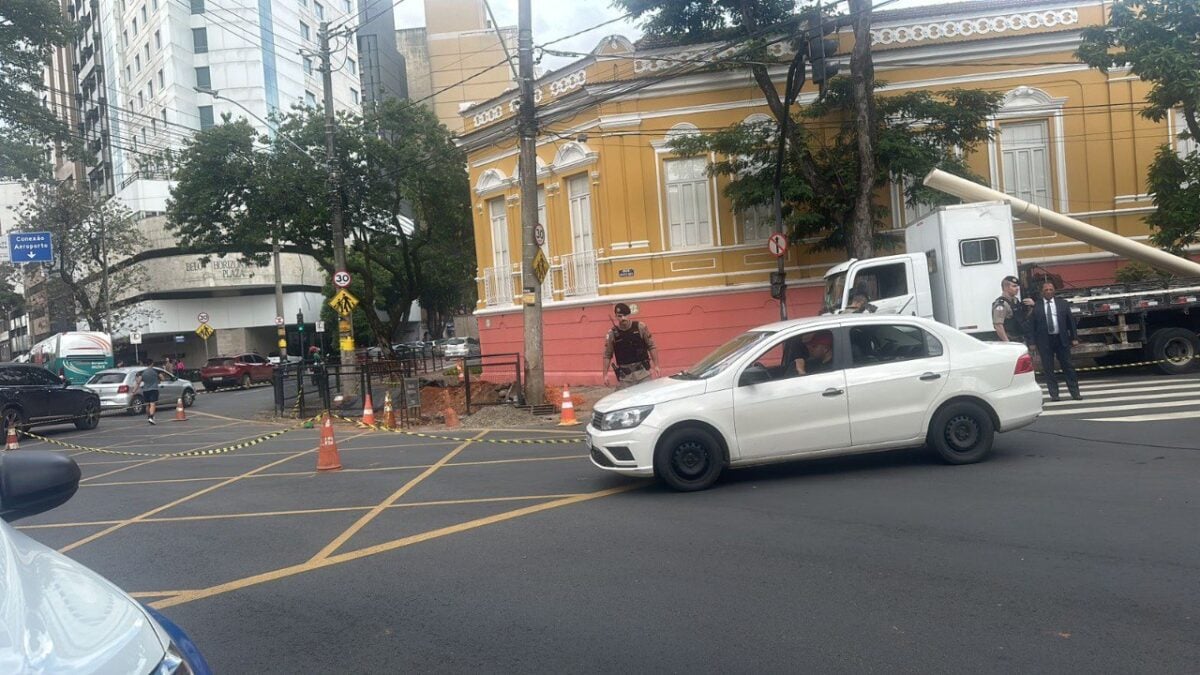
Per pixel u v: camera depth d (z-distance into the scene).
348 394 22.94
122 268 47.25
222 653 5.08
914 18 21.67
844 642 4.74
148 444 18.11
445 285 46.19
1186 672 4.20
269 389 39.50
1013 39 21.50
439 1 73.38
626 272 21.66
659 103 21.50
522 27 17.05
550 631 5.14
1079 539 6.37
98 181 58.97
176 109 47.56
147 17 50.09
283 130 28.62
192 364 51.59
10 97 22.52
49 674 1.96
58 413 21.62
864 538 6.70
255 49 48.56
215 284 48.53
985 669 4.33
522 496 9.11
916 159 19.25
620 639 4.95
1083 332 16.11
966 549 6.28
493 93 73.12
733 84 21.34
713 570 6.13
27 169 23.27
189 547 7.84
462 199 33.31
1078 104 21.77
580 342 22.55
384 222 32.16
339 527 8.24
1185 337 16.03
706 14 21.06
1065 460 9.11
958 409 9.00
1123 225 21.72
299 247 30.97
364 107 31.27
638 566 6.32
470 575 6.36
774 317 21.75
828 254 21.73
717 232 21.77
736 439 8.66
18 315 49.28
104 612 2.39
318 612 5.75
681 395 8.70
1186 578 5.45
